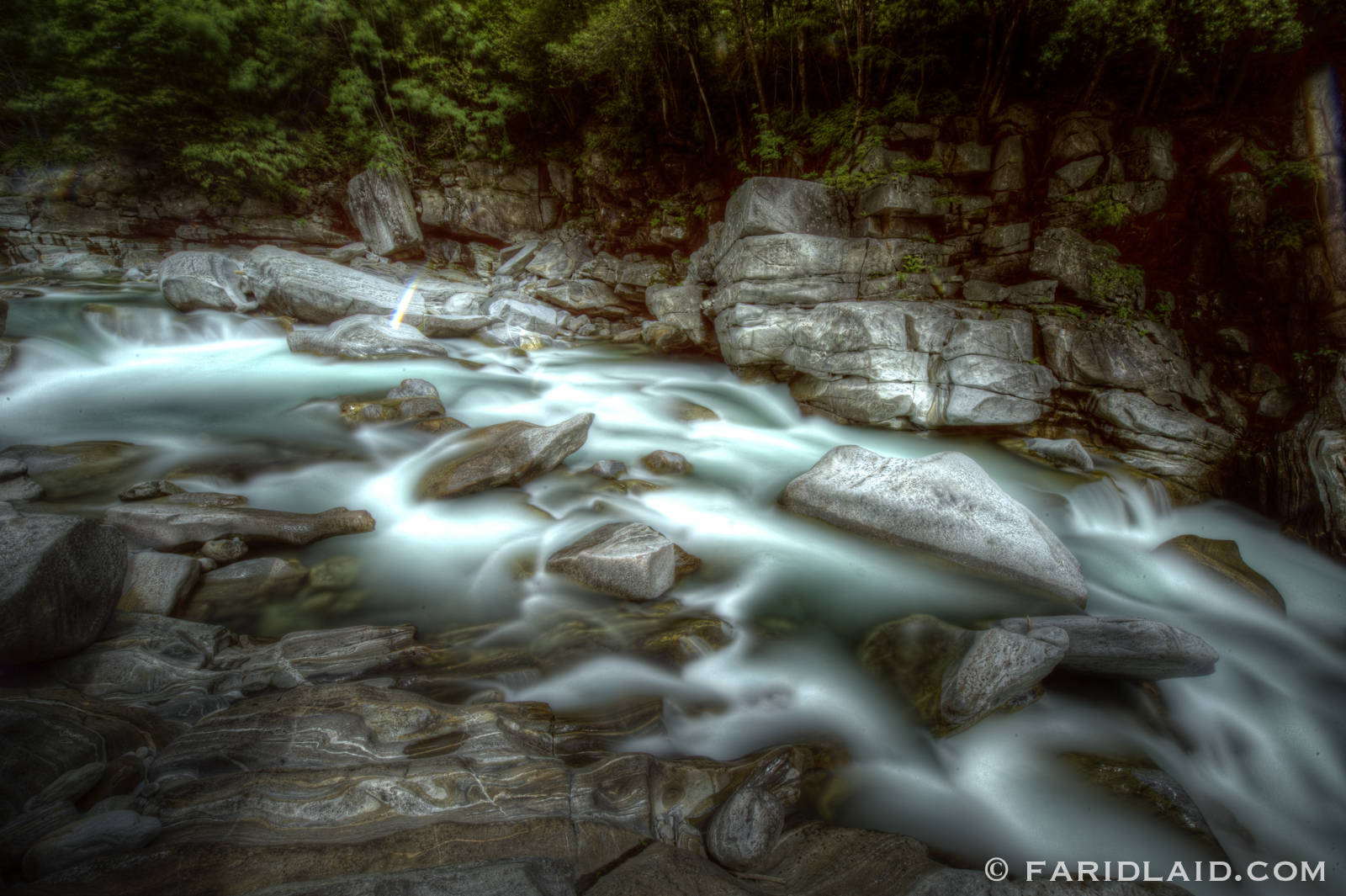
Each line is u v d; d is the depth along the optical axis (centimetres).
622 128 1722
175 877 212
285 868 223
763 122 1299
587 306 1661
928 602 515
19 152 1683
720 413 1009
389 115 1867
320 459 695
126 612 411
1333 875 338
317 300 1238
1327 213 714
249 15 1659
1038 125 1005
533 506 622
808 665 438
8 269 1627
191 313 1170
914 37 1101
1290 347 746
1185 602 572
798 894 255
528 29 1684
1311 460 629
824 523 641
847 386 903
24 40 1620
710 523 637
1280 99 815
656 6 1364
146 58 1642
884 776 352
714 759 346
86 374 920
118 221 1780
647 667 415
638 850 271
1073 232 893
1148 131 885
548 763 304
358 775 277
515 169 1925
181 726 317
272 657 386
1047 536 578
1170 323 841
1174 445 760
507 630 447
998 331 840
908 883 259
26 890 192
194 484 604
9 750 253
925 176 1006
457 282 1772
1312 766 417
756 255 1005
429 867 222
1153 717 422
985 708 383
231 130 1730
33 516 369
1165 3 823
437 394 891
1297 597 597
